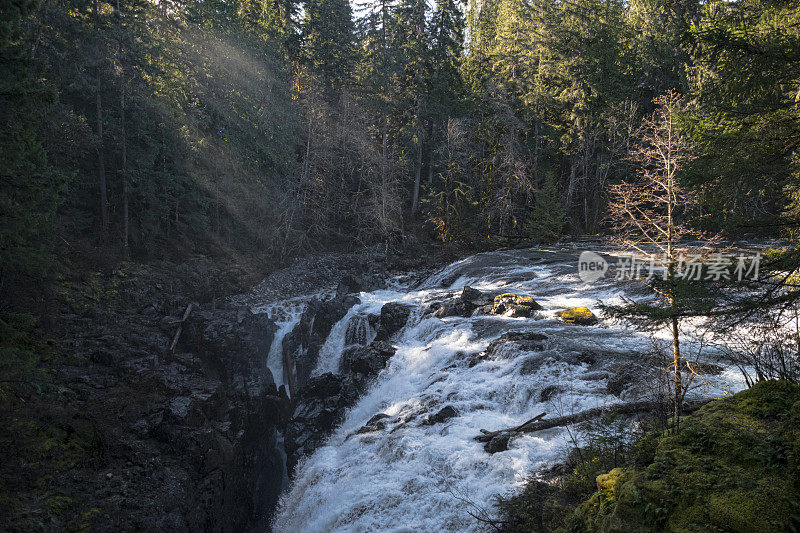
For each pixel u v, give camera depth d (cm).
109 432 1509
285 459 2292
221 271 3366
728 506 549
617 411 1105
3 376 1329
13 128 1247
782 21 843
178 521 1321
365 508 1165
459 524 990
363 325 2534
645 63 5088
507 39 5016
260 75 4100
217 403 1875
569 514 787
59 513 1206
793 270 685
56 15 2612
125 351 1986
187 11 3819
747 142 830
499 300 2312
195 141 3619
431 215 4712
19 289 1892
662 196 1090
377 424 1543
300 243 4097
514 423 1307
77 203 2997
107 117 3005
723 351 1385
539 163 5044
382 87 4956
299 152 4628
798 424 593
